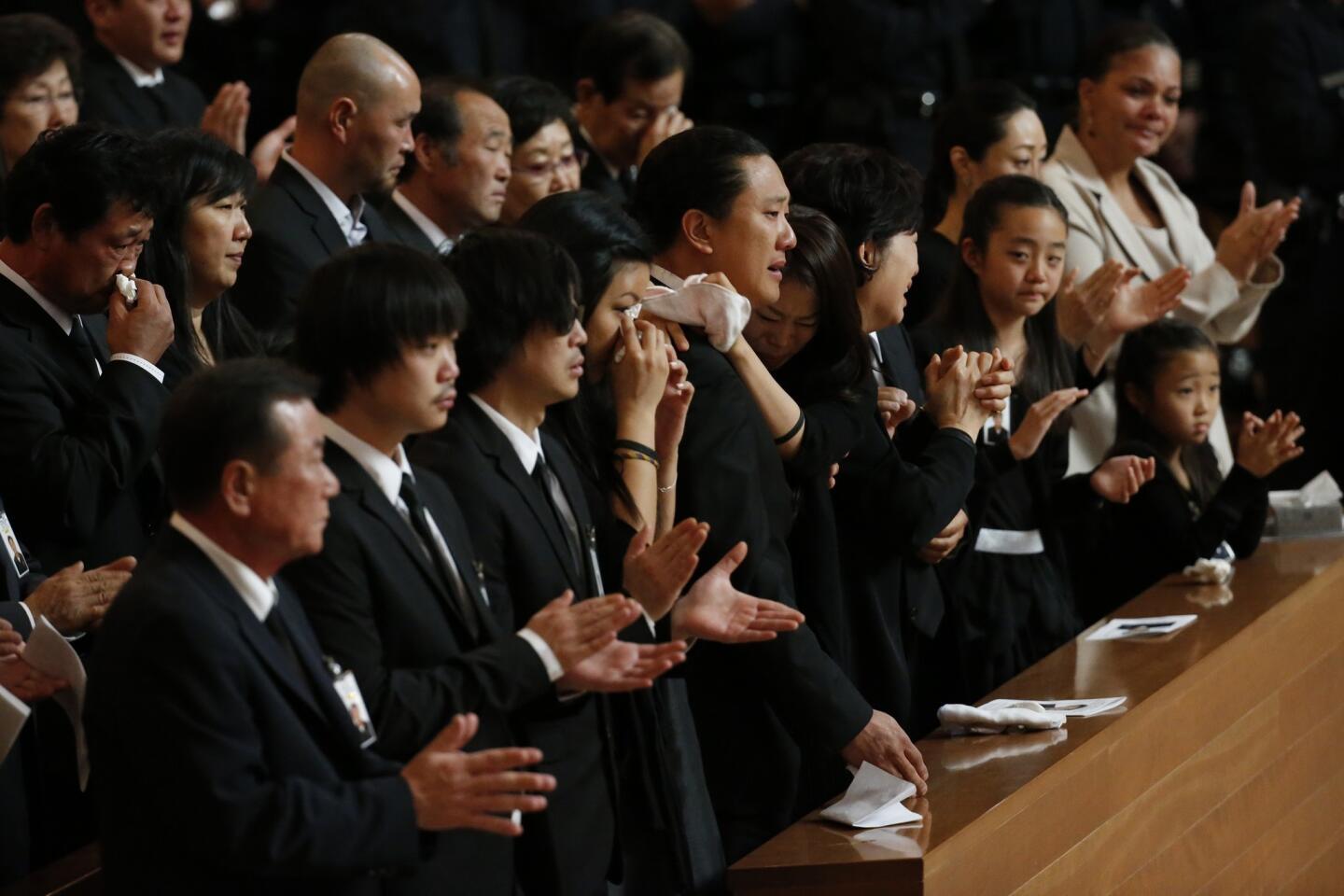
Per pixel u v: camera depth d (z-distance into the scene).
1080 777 13.34
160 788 8.67
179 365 13.72
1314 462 30.36
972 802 12.34
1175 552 19.09
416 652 9.98
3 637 11.17
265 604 9.17
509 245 10.91
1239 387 31.12
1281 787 17.02
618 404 12.08
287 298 17.16
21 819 12.10
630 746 11.80
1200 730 15.44
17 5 24.53
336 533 9.77
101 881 10.70
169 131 14.23
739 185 13.22
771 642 12.58
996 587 17.06
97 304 13.05
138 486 13.35
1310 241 30.23
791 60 28.08
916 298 19.55
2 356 12.58
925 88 27.75
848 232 14.66
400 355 9.81
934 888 11.40
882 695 14.52
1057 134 29.20
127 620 8.81
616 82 22.52
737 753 13.27
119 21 21.06
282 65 27.12
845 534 14.52
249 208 17.47
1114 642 16.48
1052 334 18.19
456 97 19.38
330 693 9.36
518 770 10.59
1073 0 29.73
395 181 18.28
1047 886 12.81
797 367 14.10
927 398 15.84
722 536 12.40
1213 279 22.14
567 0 26.89
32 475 12.39
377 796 8.97
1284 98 29.91
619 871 11.28
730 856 13.20
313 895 9.30
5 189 12.90
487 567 10.70
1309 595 18.05
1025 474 17.58
